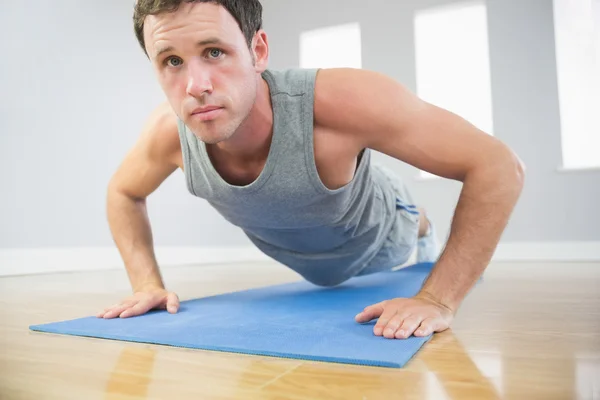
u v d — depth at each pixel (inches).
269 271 113.7
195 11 33.4
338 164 43.5
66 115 125.7
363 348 32.2
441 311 38.9
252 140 41.3
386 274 80.0
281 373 27.8
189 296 66.9
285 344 33.8
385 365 28.8
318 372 27.8
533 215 129.1
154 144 49.8
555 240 127.0
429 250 91.2
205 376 27.5
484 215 39.4
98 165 132.4
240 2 35.6
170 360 31.2
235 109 35.6
